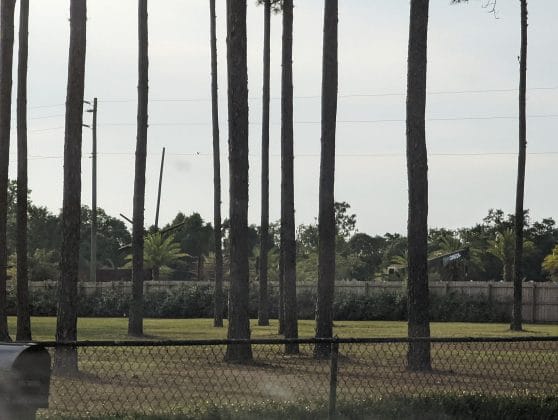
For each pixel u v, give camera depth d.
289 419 11.88
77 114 23.92
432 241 139.38
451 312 73.12
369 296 73.94
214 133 57.81
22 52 34.53
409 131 25.47
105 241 153.62
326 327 28.70
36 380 9.52
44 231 148.12
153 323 60.72
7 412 9.27
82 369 18.25
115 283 79.12
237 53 26.78
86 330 48.25
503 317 72.50
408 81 25.47
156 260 115.38
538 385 17.48
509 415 12.99
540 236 139.38
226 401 14.16
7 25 32.91
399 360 23.23
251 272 104.81
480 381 18.23
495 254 114.12
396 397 13.04
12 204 125.88
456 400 13.04
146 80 43.75
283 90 34.91
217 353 25.62
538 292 72.81
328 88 29.25
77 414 12.52
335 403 11.69
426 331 25.23
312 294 74.44
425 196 25.44
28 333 33.44
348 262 139.50
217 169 57.31
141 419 11.76
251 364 21.73
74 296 24.00
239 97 26.84
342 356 23.78
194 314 75.50
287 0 34.62
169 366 20.12
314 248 157.62
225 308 74.81
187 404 13.27
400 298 73.00
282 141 34.41
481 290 73.62
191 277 130.12
